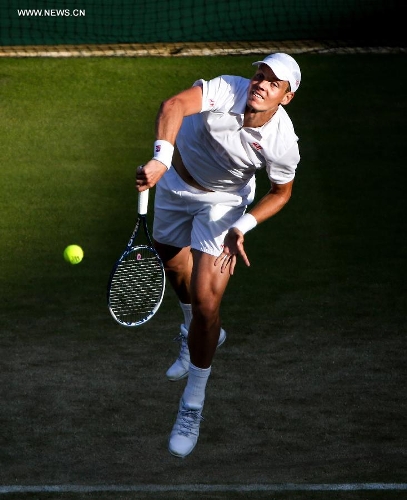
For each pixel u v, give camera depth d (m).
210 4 51.00
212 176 22.33
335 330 30.55
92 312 31.48
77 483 22.41
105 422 25.27
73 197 38.84
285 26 51.59
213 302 21.84
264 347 29.42
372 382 27.56
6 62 48.78
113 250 35.38
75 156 41.78
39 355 28.70
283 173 21.61
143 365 28.31
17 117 44.50
